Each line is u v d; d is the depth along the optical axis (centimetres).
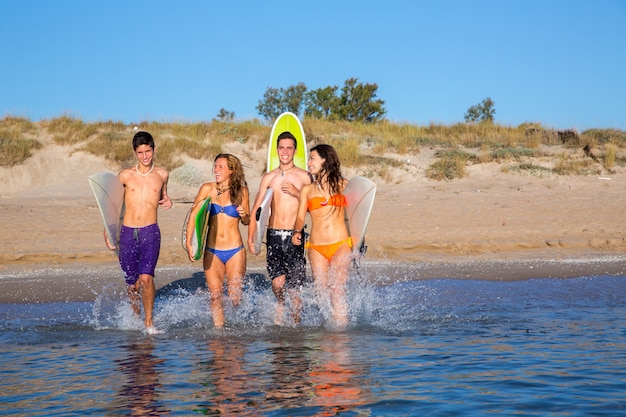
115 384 527
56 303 859
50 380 539
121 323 761
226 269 749
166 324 757
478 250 1227
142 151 735
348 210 746
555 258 1162
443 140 2344
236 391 509
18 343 668
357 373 555
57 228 1368
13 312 814
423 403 481
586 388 514
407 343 661
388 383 528
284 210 750
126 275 741
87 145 2138
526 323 751
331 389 513
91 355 620
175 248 1198
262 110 4262
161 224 1420
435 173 2009
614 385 521
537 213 1529
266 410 468
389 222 1455
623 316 786
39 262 1113
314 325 747
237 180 742
